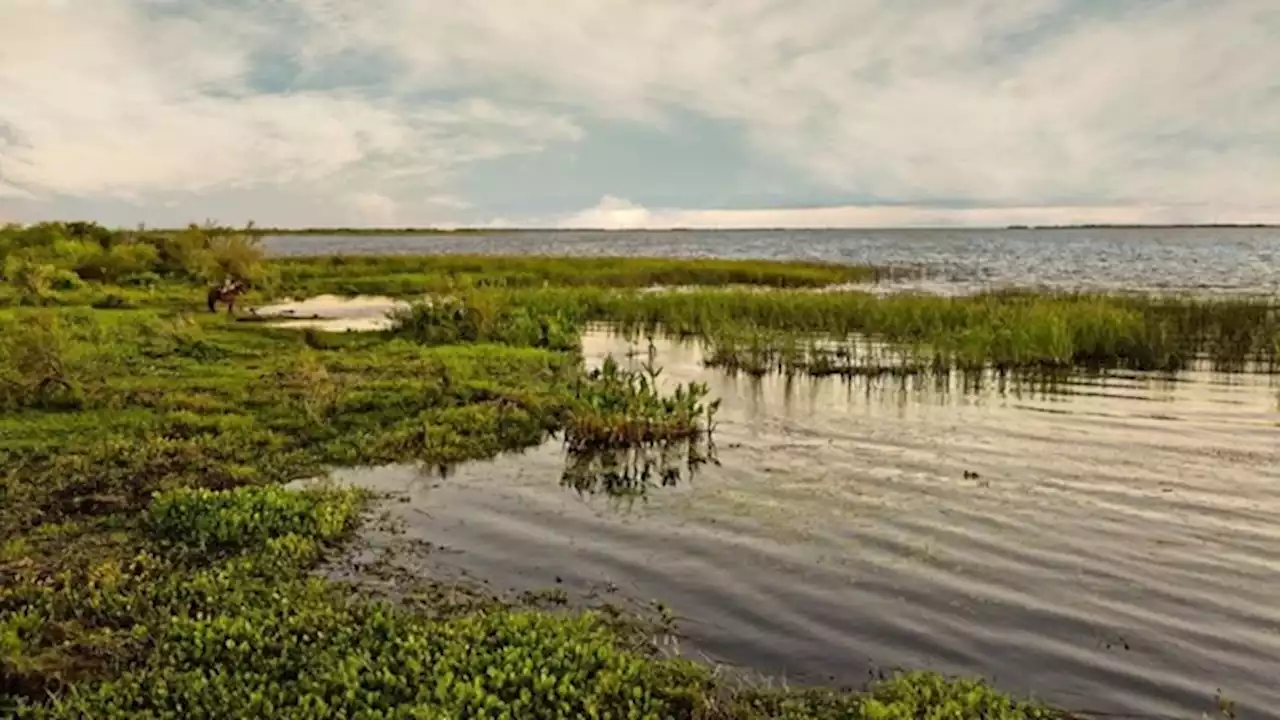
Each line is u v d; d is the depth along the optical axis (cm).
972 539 889
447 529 917
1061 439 1280
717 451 1234
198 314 2588
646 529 922
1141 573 802
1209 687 614
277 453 1160
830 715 571
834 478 1102
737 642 677
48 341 1476
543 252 9912
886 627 702
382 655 597
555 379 1656
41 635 631
